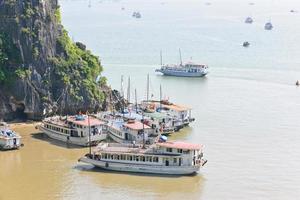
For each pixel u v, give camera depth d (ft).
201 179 453.99
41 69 610.24
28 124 595.88
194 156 466.70
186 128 594.65
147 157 469.16
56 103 609.83
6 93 597.93
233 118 634.02
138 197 418.92
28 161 490.90
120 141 538.47
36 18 617.21
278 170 471.21
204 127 597.11
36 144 536.83
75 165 483.51
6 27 608.19
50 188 433.07
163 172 465.88
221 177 456.45
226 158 499.10
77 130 540.11
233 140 551.18
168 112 610.65
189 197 419.33
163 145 471.62
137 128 535.19
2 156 502.79
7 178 451.53
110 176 460.55
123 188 435.53
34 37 612.29
